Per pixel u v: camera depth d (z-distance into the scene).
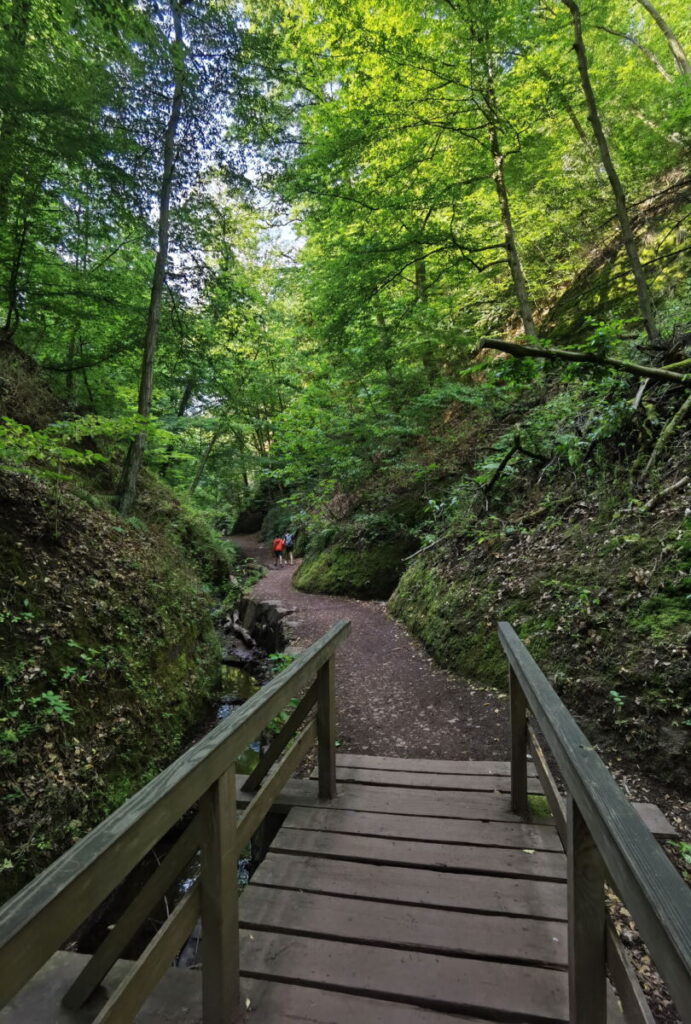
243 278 14.45
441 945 2.14
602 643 4.15
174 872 1.66
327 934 2.21
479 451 9.58
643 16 11.86
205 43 7.70
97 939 3.02
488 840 2.83
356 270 9.47
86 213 8.32
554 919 2.27
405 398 11.09
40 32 6.69
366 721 4.75
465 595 6.09
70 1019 1.79
